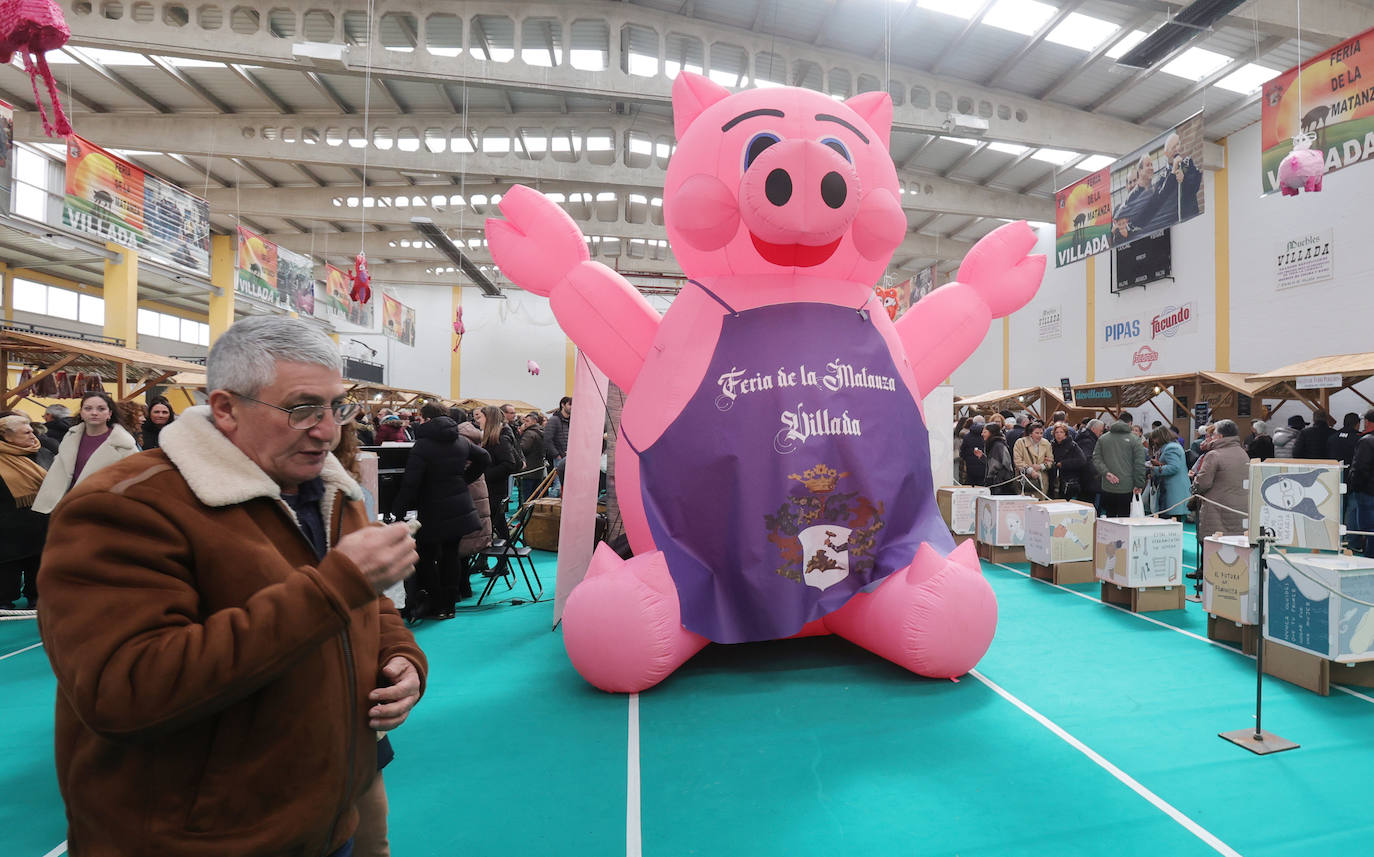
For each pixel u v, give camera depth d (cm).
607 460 630
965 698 381
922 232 2305
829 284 418
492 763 315
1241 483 590
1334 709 363
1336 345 1244
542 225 451
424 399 2358
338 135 1706
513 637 507
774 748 326
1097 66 1249
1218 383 1271
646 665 379
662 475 398
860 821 266
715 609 386
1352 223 1219
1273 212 1359
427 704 382
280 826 111
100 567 100
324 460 128
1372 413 644
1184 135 1148
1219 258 1477
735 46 1266
